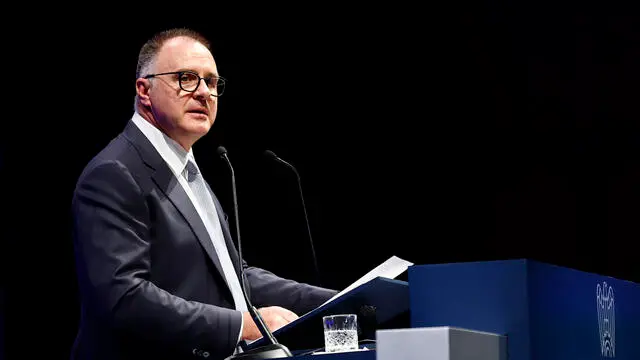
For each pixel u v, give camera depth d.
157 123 6.82
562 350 4.49
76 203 6.12
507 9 12.27
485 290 4.44
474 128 12.47
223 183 12.31
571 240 12.03
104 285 5.73
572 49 12.01
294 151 12.63
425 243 12.68
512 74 12.28
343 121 12.73
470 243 12.49
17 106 11.46
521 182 12.30
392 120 12.70
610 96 11.83
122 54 11.59
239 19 12.34
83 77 11.60
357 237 12.68
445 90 12.55
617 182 11.80
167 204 6.31
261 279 7.25
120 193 6.07
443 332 3.90
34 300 11.51
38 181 11.59
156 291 5.74
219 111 12.34
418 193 12.75
